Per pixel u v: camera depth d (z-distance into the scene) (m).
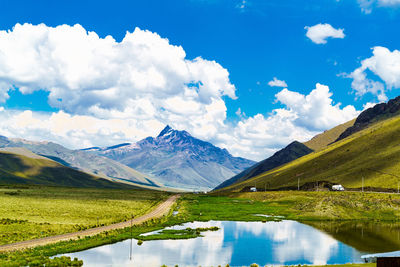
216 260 79.56
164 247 90.38
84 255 78.31
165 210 173.25
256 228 125.12
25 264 65.31
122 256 79.31
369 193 199.62
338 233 115.44
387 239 105.00
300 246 95.12
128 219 131.38
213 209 183.00
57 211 140.75
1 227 96.69
